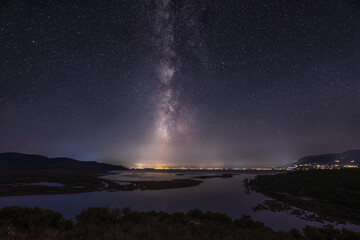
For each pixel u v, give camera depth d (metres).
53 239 6.20
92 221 8.91
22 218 7.88
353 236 8.28
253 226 11.14
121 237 6.34
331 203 26.42
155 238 6.36
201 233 7.87
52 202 27.00
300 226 16.83
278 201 28.73
